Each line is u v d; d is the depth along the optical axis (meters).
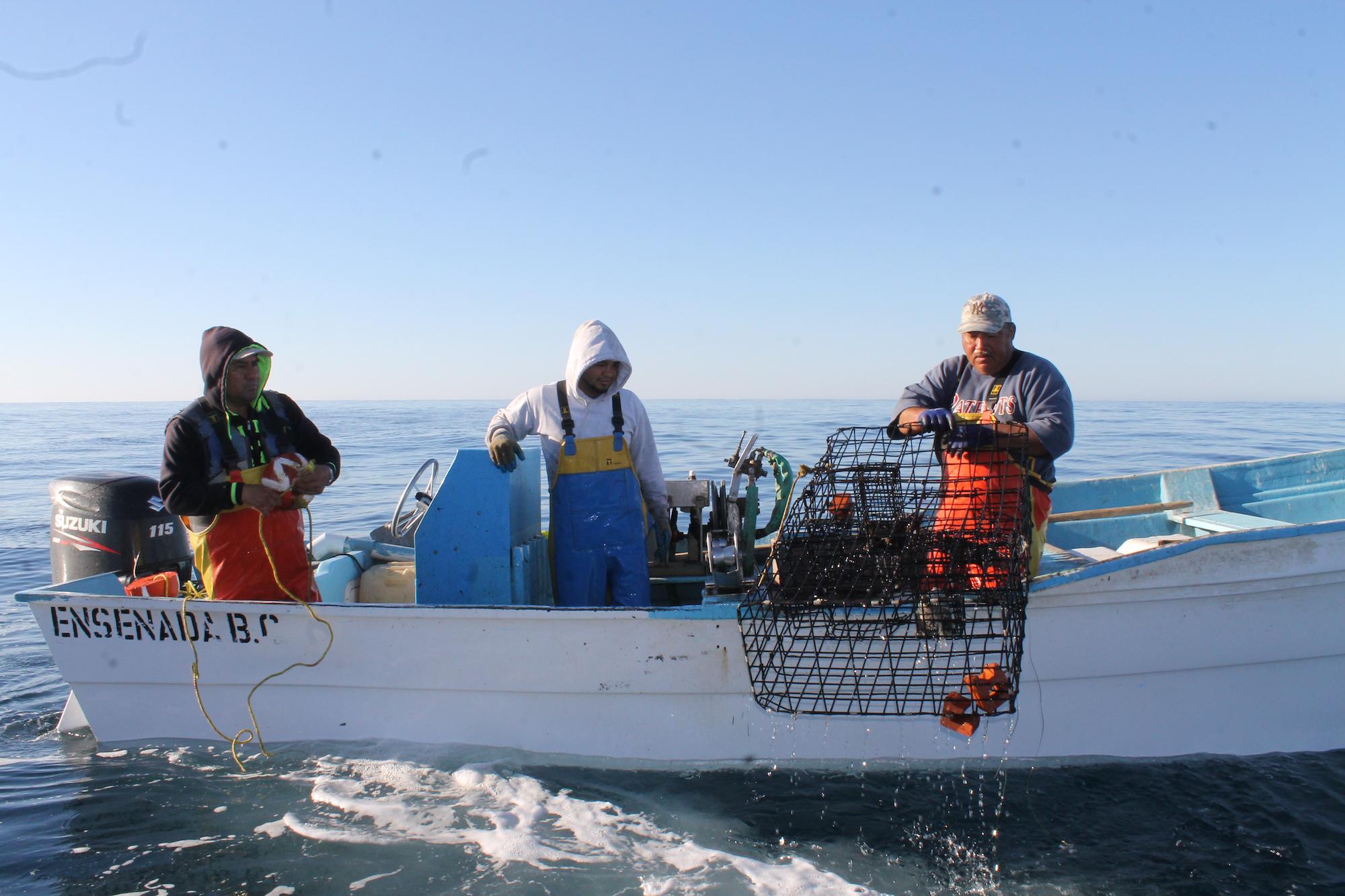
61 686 4.95
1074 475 13.27
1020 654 3.10
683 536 4.48
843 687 3.40
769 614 3.31
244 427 3.50
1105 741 3.48
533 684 3.54
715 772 3.51
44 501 13.31
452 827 3.15
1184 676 3.46
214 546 3.58
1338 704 3.52
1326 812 3.17
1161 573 3.31
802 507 3.27
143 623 3.64
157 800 3.36
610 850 3.01
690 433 24.31
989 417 3.47
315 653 3.58
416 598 3.81
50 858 2.99
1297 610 3.42
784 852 3.02
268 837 3.10
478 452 3.76
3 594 7.25
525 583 3.99
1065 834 3.09
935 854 3.00
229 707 3.68
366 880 2.85
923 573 3.17
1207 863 2.92
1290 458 5.46
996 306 3.40
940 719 3.39
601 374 3.74
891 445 3.28
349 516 11.00
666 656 3.46
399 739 3.64
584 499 3.76
